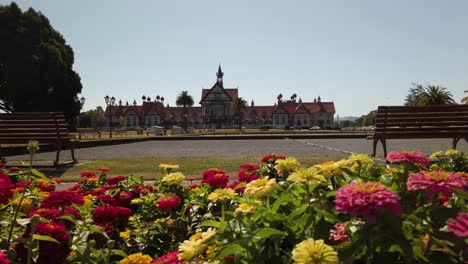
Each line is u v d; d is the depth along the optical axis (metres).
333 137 40.19
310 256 1.42
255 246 1.78
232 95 107.75
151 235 3.46
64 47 54.47
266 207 2.21
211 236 1.92
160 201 3.65
